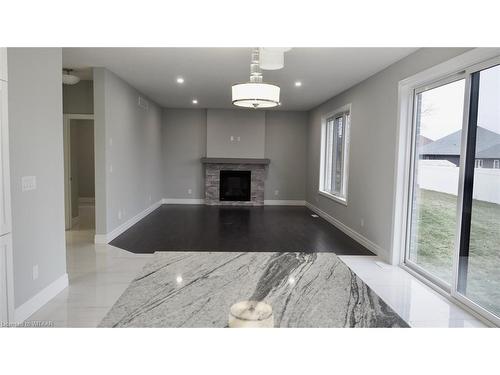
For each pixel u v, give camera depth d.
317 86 6.28
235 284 1.49
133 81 6.16
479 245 3.12
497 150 2.90
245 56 4.55
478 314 3.08
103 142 5.30
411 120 4.39
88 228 6.54
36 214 3.16
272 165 9.94
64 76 5.28
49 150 3.38
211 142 9.66
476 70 3.13
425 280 3.94
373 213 5.22
